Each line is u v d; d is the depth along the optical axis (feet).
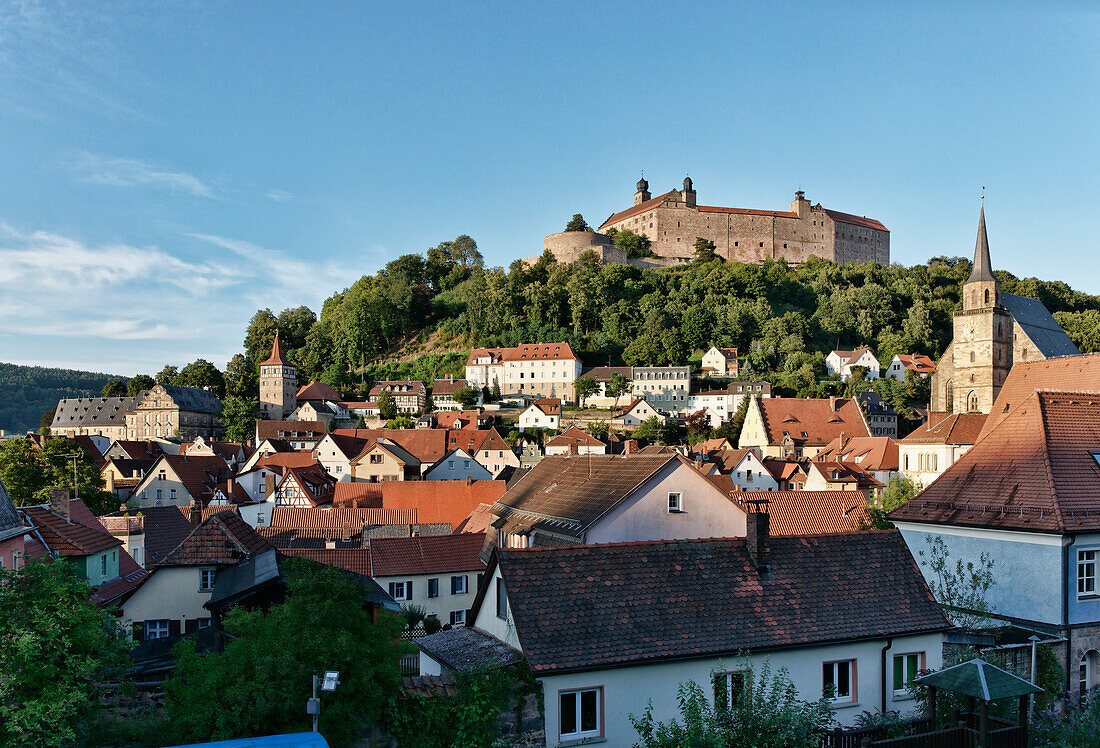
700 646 67.21
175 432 567.59
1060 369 188.44
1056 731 63.16
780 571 76.74
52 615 53.62
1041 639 85.25
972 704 70.28
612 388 622.95
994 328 287.07
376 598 103.14
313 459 349.61
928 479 250.78
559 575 70.28
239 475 288.71
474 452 420.77
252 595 96.84
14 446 219.82
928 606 77.00
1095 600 88.17
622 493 120.16
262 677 55.67
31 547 105.91
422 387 654.12
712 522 123.13
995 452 101.91
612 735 64.13
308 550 163.12
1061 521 85.81
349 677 57.67
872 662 72.90
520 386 650.02
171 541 185.88
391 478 358.84
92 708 56.39
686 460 122.52
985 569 94.79
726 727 58.70
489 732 59.93
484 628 78.95
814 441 392.68
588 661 63.26
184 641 66.49
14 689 51.29
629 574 72.23
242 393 648.79
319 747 46.44
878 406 530.27
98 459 402.72
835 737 62.13
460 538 172.45
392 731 59.06
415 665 86.48
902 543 82.84
